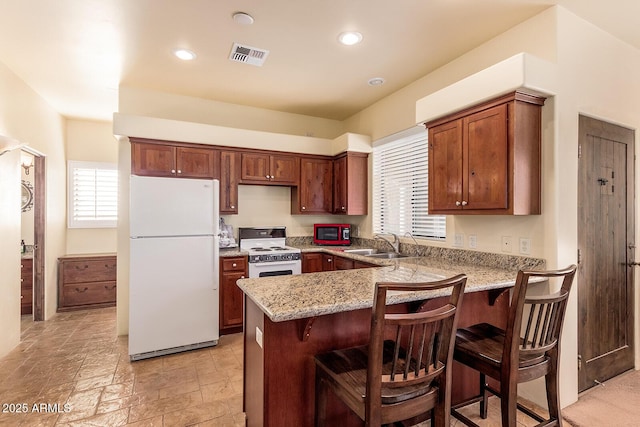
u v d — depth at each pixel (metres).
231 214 3.76
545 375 1.66
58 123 4.24
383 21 2.30
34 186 3.84
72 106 4.04
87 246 4.68
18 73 3.11
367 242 4.06
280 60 2.88
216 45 2.63
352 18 2.27
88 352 2.97
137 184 2.83
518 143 2.01
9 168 2.98
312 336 1.62
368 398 1.19
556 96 2.05
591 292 2.30
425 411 1.30
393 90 3.56
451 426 1.93
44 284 3.90
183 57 2.83
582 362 2.25
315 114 4.39
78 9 2.14
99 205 4.74
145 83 3.38
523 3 2.08
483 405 2.01
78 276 4.28
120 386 2.36
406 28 2.38
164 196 2.93
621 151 2.49
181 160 3.47
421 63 2.93
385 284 1.16
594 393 2.25
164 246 2.92
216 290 3.13
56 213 4.22
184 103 3.73
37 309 3.86
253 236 3.99
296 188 4.13
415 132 3.33
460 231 2.75
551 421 1.64
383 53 2.75
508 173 2.02
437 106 2.47
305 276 2.02
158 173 3.36
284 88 3.51
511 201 2.01
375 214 4.00
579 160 2.22
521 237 2.25
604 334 2.39
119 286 3.40
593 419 1.98
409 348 1.22
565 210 2.09
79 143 4.64
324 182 4.25
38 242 3.87
